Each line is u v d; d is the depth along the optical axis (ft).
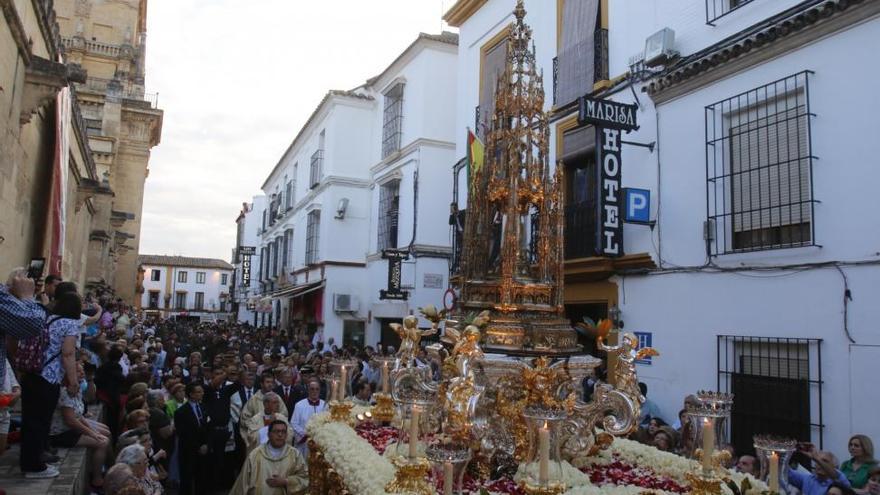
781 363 27.02
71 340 19.15
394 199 72.79
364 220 84.48
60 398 20.51
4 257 30.71
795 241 26.89
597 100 34.27
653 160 34.50
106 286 84.94
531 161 17.74
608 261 36.04
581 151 40.60
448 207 66.59
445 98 67.62
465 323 17.08
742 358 28.76
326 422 19.81
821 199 25.64
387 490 13.07
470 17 56.49
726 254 29.50
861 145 24.29
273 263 129.70
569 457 16.26
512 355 16.05
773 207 27.76
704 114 31.48
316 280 85.97
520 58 18.34
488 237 18.58
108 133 101.09
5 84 27.63
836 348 24.62
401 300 67.26
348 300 81.00
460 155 56.24
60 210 38.47
